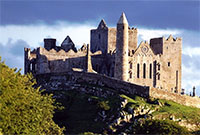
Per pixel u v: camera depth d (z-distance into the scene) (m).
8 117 112.62
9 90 115.00
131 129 157.62
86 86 195.62
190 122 178.25
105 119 172.88
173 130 146.00
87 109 180.50
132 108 175.38
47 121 129.25
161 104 185.50
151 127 147.25
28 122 117.94
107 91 189.62
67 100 188.12
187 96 196.88
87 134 157.12
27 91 122.06
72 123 172.12
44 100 128.50
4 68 118.00
